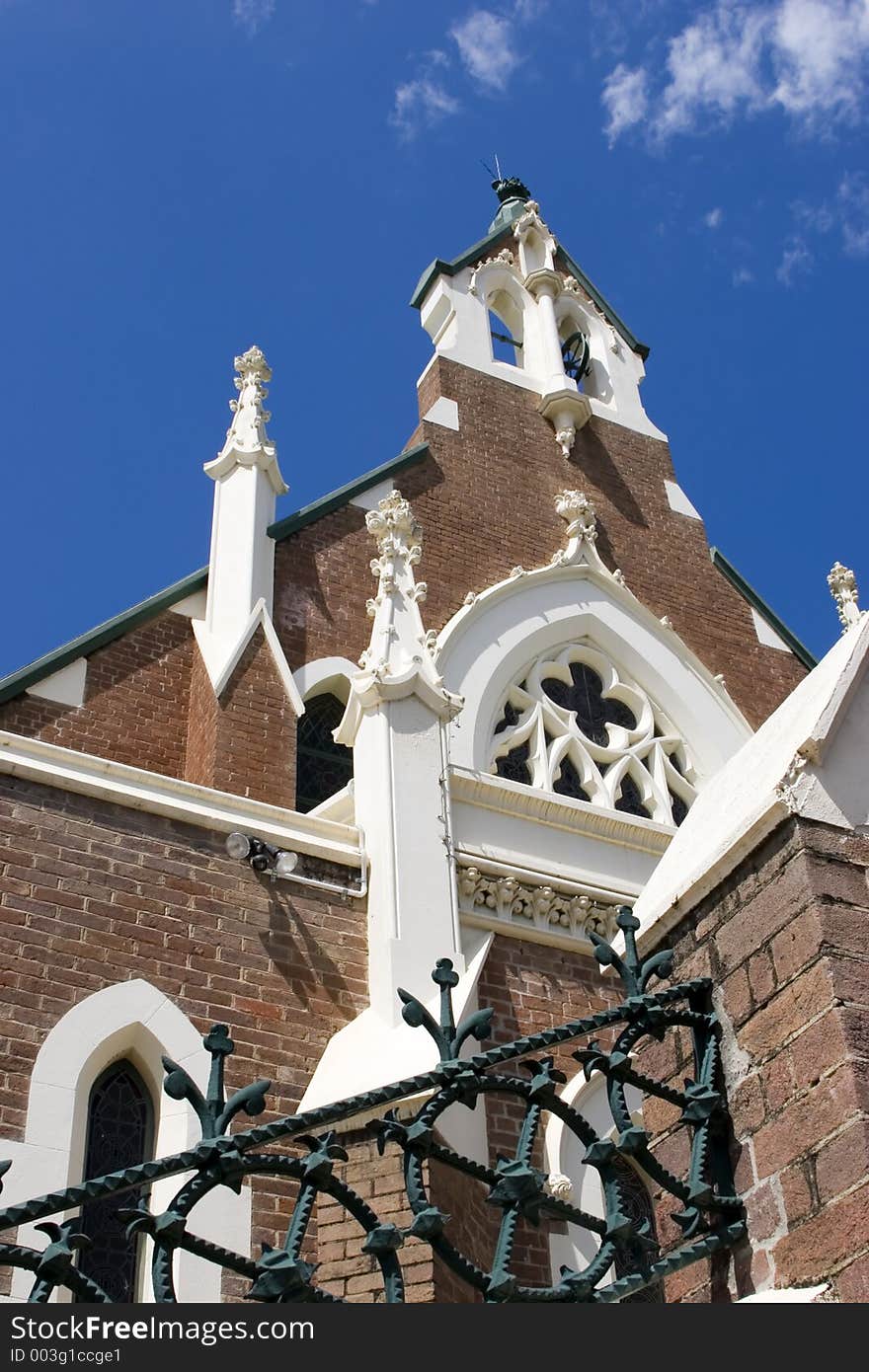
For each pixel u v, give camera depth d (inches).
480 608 654.5
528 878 519.5
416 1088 207.9
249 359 693.3
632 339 894.4
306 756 584.7
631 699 682.2
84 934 386.6
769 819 232.2
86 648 582.6
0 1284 322.3
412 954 432.1
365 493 682.2
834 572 613.0
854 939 218.4
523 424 779.4
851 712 242.1
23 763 405.1
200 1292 346.6
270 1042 399.5
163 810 423.2
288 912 429.7
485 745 603.2
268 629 568.1
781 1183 209.6
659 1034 230.8
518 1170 202.7
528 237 911.7
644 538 768.9
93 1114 370.3
